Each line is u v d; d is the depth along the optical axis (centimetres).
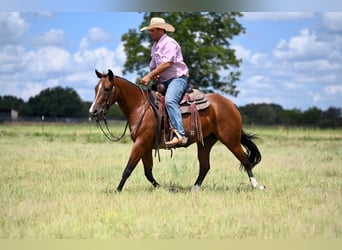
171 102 1285
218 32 7094
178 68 1305
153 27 1289
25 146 2800
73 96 10994
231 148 1390
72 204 1121
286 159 2255
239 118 1401
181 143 1292
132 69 6812
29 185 1411
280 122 6494
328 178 1631
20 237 909
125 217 1007
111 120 7956
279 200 1209
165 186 1398
